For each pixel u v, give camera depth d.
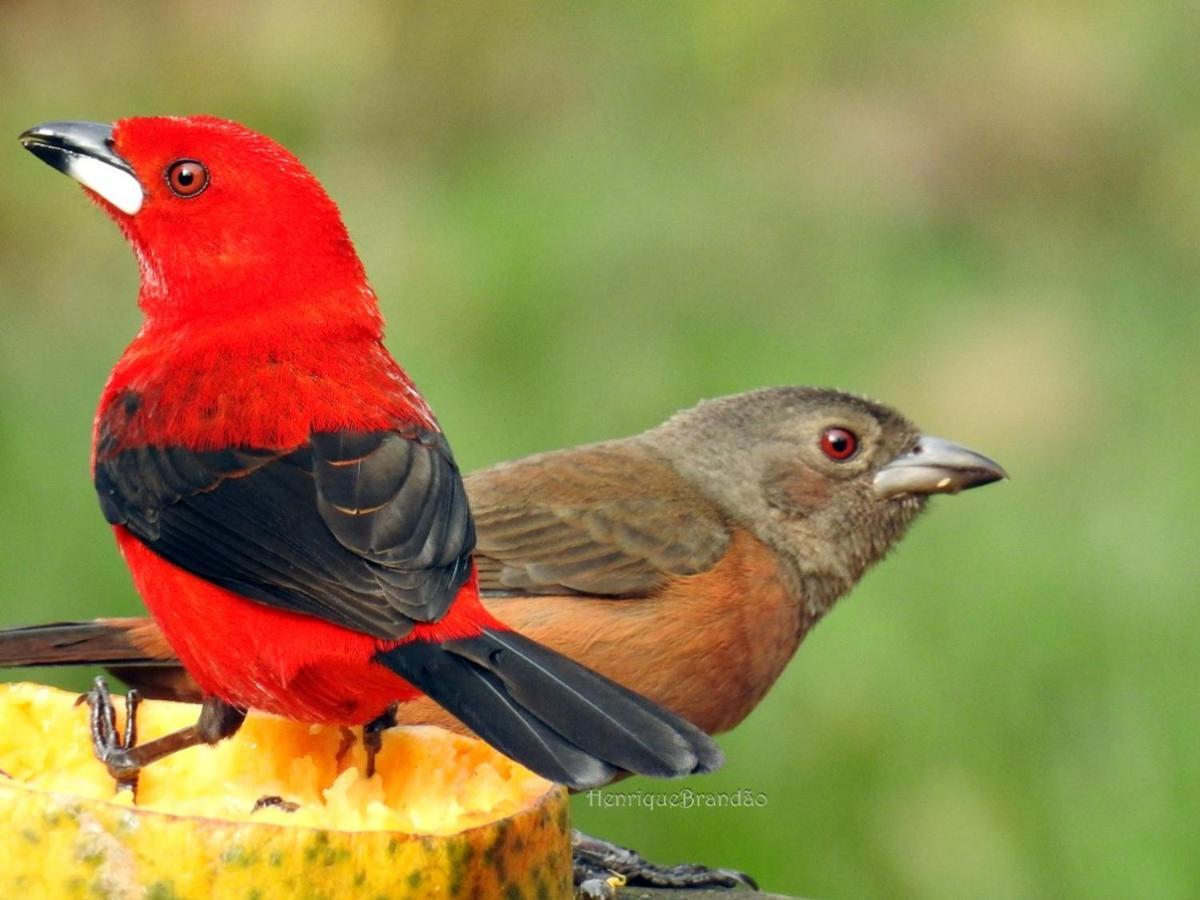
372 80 18.48
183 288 7.96
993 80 18.92
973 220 17.94
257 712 7.42
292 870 5.71
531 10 18.94
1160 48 19.05
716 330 15.96
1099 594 13.21
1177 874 11.74
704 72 18.77
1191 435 15.13
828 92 18.83
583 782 6.33
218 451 7.35
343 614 6.76
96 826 5.72
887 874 11.70
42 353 15.73
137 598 13.48
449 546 7.03
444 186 17.30
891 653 12.52
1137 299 16.98
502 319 15.65
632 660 9.74
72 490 14.18
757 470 10.35
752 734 12.10
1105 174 18.44
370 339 8.05
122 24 18.67
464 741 7.16
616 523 9.93
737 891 9.41
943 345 16.20
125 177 8.02
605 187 17.08
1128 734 12.34
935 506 13.69
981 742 12.30
